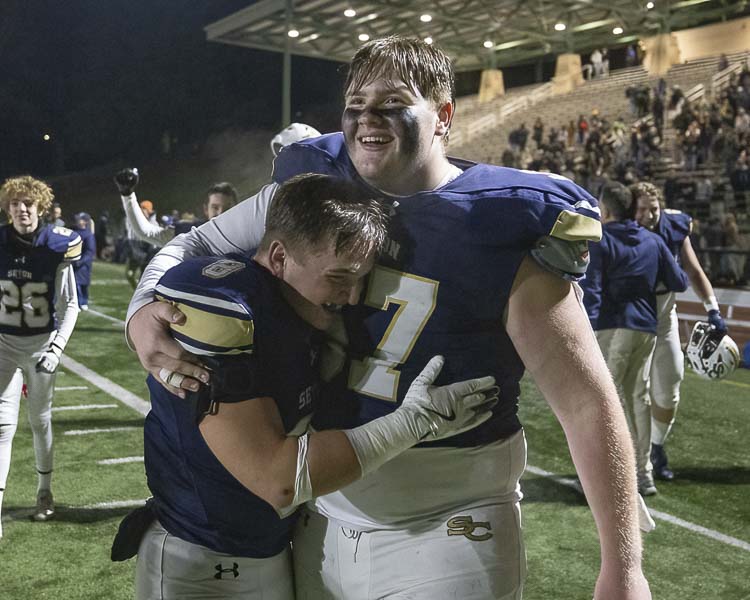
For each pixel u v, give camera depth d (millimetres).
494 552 1403
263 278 1329
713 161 14703
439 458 1408
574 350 1295
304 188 1296
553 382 1308
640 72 20344
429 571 1396
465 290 1317
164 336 1280
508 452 1464
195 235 1584
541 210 1263
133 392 6082
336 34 17625
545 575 3010
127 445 4656
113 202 30078
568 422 1300
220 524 1416
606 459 1258
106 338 8617
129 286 14273
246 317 1245
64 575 2949
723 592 2908
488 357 1380
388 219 1348
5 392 3328
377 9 16172
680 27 21062
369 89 1313
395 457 1413
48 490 3498
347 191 1300
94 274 16703
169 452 1438
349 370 1436
